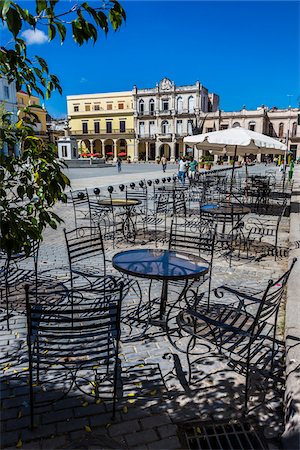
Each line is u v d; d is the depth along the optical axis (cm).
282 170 2923
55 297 417
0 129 200
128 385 273
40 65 214
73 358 298
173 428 232
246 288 470
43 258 588
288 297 394
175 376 285
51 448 214
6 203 215
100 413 244
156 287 469
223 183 1475
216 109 6906
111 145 6800
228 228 844
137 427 232
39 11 162
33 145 210
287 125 6009
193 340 326
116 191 1516
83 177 2347
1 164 204
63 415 242
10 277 480
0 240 197
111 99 6488
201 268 322
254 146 939
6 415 240
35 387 268
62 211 1048
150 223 895
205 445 220
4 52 191
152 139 6306
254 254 628
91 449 214
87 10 174
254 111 5766
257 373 287
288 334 318
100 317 226
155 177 2350
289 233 763
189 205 1148
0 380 275
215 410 248
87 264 558
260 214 1029
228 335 281
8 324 352
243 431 231
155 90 6116
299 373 262
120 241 715
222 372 291
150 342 336
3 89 3656
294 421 220
